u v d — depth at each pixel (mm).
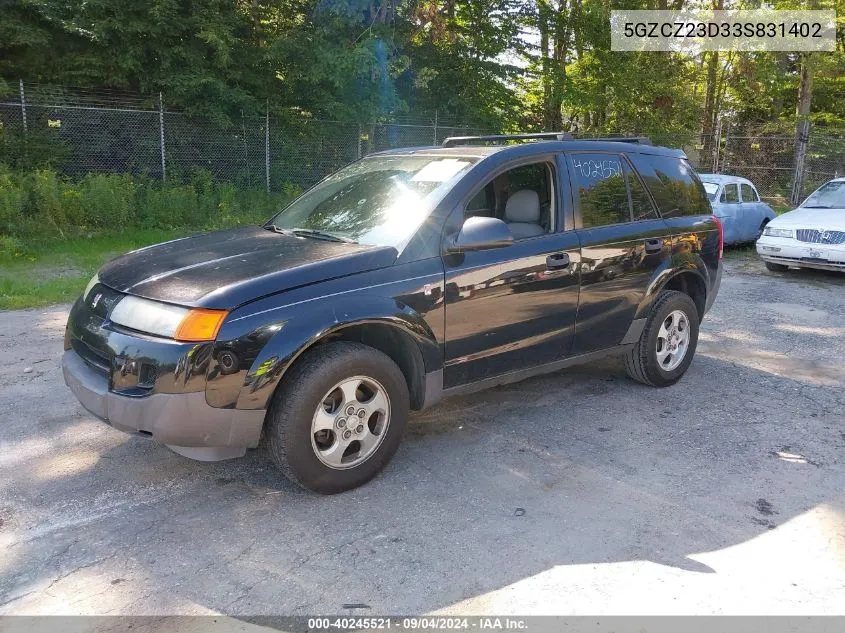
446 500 3602
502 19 20578
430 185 4133
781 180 22719
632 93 22516
